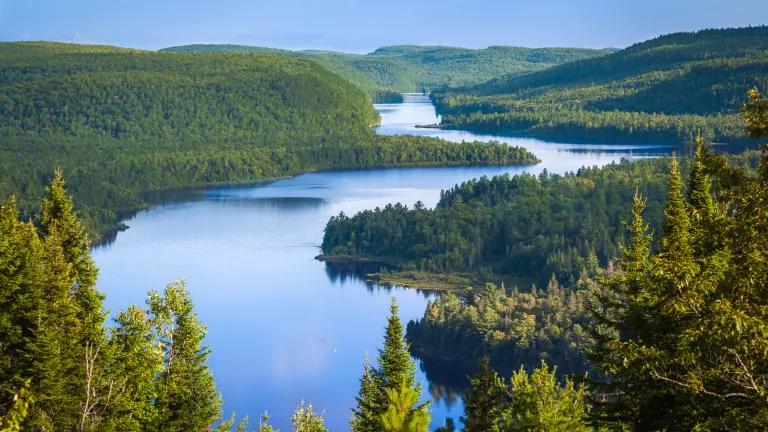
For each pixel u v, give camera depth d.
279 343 175.00
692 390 38.34
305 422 70.00
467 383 154.00
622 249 49.00
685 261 37.91
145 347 65.81
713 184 38.88
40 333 63.59
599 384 47.16
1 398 62.06
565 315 161.00
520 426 48.31
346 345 174.38
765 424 34.69
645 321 45.56
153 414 65.62
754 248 36.75
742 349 35.94
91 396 56.91
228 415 137.12
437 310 176.25
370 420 69.38
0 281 64.25
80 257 76.50
